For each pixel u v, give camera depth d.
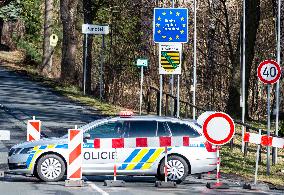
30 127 43.66
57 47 137.25
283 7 89.69
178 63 48.44
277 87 50.72
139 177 41.88
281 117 90.88
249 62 83.75
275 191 36.19
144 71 114.56
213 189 35.78
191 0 115.12
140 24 114.62
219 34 118.19
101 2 103.75
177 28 48.12
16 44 149.50
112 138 37.38
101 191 33.50
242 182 39.53
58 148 37.06
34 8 145.38
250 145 59.72
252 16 83.31
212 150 38.25
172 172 37.84
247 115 84.25
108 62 113.75
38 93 86.12
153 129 38.22
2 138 37.19
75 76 99.94
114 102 105.56
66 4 98.88
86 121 64.62
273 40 116.88
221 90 123.81
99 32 80.62
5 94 83.06
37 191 32.91
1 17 145.88
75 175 35.91
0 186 34.56
